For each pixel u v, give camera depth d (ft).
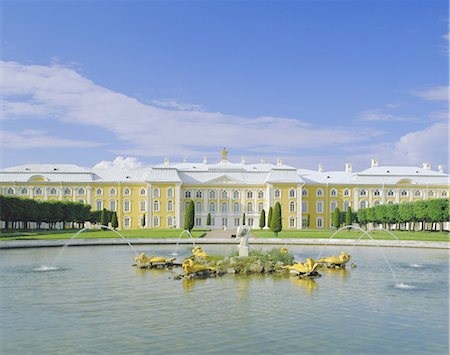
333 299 90.74
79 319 75.41
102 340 65.05
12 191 415.85
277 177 428.56
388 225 417.28
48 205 340.18
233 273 120.06
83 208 369.09
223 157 490.49
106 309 81.76
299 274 117.50
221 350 61.21
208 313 79.05
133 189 429.38
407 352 61.72
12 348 62.08
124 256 163.73
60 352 60.64
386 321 75.36
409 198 444.96
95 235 264.11
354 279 114.21
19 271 125.39
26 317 76.74
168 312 79.61
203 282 108.17
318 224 443.32
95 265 138.10
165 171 429.79
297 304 86.12
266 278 113.91
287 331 69.41
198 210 438.81
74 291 97.55
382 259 157.99
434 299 91.56
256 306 84.23
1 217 300.40
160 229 384.27
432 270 130.62
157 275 118.62
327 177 459.73
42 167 431.84
